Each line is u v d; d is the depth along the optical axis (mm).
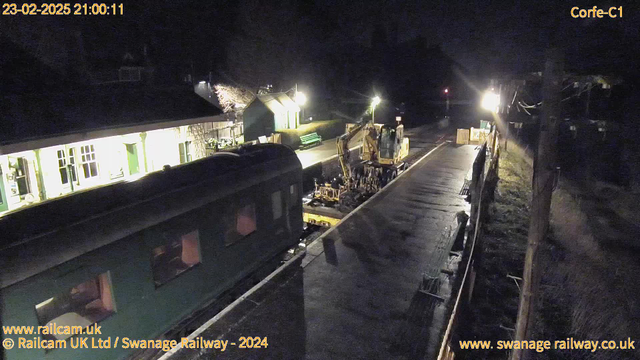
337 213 15188
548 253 12508
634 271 11398
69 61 25078
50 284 6008
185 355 6750
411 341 7090
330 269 9734
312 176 20391
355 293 8648
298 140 28609
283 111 29766
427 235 11789
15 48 18016
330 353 6789
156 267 8039
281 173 11336
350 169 18578
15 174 12930
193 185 8656
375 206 14469
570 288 10750
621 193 17234
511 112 23047
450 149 26781
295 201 12164
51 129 12883
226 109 36094
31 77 16750
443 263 10008
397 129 20875
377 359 6645
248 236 10148
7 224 5941
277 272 9570
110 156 15578
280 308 8109
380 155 20953
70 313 6668
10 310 5559
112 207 7094
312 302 8305
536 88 22312
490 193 16219
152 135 16828
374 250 10781
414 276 9375
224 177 9445
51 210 6508
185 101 18984
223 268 9398
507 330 8773
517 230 13891
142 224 7375
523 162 22938
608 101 19844
